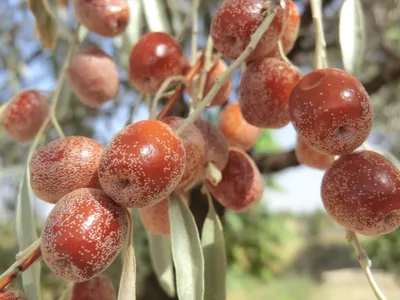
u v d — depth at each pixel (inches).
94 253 2.4
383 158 2.8
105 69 4.3
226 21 3.0
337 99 2.6
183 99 5.1
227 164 3.5
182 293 2.8
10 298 2.6
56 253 2.3
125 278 2.6
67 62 4.1
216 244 3.5
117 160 2.4
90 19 4.0
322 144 2.7
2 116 4.4
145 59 3.7
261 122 3.2
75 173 2.8
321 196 2.9
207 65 3.3
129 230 2.6
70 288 3.3
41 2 4.3
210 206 3.6
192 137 2.9
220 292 3.5
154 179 2.4
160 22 5.3
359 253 2.8
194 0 4.0
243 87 3.2
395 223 2.8
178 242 2.9
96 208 2.4
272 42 3.0
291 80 3.1
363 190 2.7
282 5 3.0
